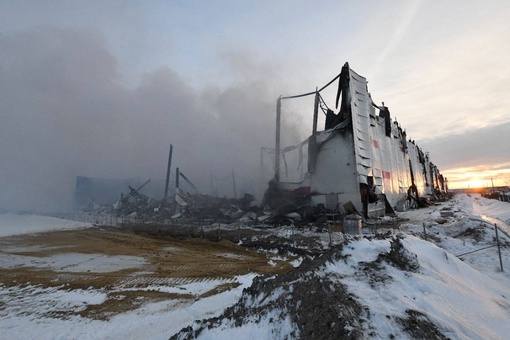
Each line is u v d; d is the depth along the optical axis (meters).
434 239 15.84
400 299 5.25
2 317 8.88
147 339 7.21
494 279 9.73
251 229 28.62
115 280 12.62
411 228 20.89
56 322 8.43
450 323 4.80
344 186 31.80
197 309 9.01
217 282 11.94
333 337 4.05
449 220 25.69
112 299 10.14
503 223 23.02
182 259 17.14
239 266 14.77
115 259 17.70
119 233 33.34
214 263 15.73
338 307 4.65
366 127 34.91
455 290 6.41
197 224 36.94
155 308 9.22
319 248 17.67
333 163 32.91
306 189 36.84
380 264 6.98
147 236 30.28
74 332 7.76
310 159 34.94
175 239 27.08
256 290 6.93
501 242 14.35
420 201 54.22
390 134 45.03
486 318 5.57
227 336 5.33
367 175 33.03
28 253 20.52
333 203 32.03
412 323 4.47
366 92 36.69
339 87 35.53
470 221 18.30
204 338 5.55
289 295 5.87
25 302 10.16
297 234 22.72
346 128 32.59
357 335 3.95
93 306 9.56
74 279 12.96
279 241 20.62
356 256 7.67
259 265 14.91
